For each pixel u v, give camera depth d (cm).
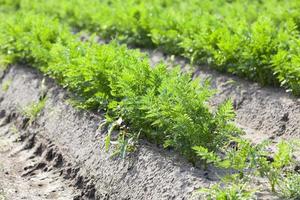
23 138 1149
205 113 803
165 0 1733
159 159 819
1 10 2039
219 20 1310
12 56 1372
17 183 964
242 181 731
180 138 805
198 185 744
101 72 981
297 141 759
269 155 856
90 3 1761
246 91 1086
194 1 1600
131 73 898
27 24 1423
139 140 877
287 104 1005
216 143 787
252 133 991
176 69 896
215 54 1142
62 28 1344
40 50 1209
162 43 1348
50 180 966
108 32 1514
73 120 1025
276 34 1141
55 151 1023
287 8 1374
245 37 1125
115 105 895
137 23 1427
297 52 1042
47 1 1883
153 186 791
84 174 919
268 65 1077
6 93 1331
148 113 856
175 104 820
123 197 823
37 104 1157
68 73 1025
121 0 1700
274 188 739
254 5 1510
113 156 879
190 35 1265
